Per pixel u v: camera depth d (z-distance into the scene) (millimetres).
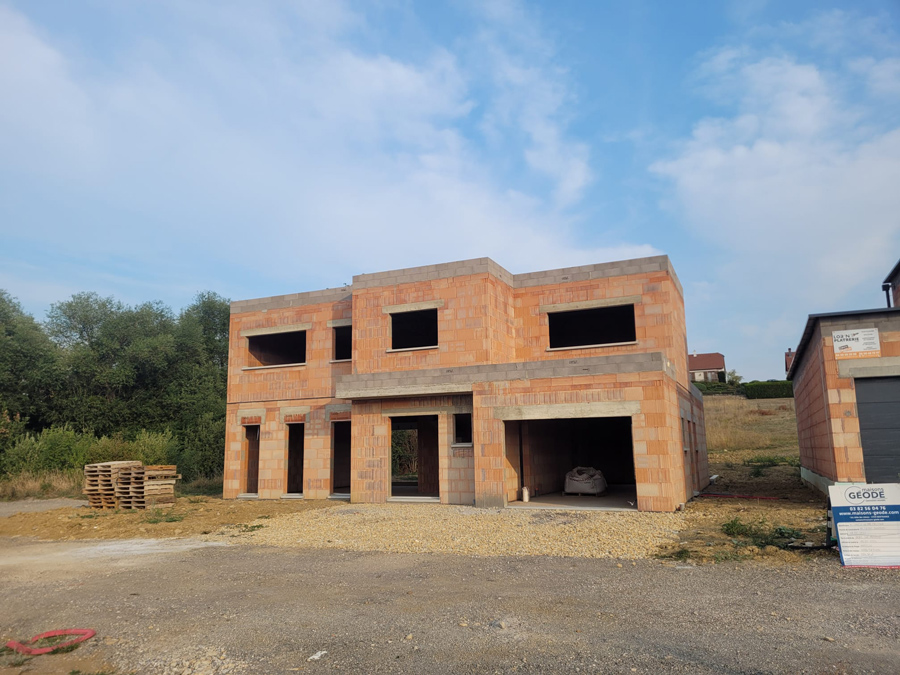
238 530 14312
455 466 17594
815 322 15648
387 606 7441
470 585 8328
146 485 19000
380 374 18391
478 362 18422
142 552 12109
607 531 12188
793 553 9703
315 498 20844
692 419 21219
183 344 40156
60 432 28875
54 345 36406
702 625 6301
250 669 5680
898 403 14336
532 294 20453
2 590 9320
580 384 15797
